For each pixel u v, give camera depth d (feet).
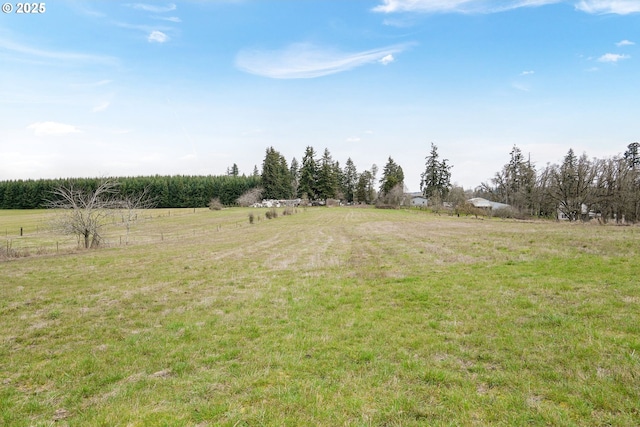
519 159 230.27
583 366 15.90
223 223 159.02
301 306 28.04
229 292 34.01
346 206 316.40
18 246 89.97
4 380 17.17
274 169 321.73
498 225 109.60
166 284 38.29
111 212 86.99
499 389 14.64
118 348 20.84
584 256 39.86
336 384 15.56
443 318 23.54
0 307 29.94
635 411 12.50
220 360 18.76
